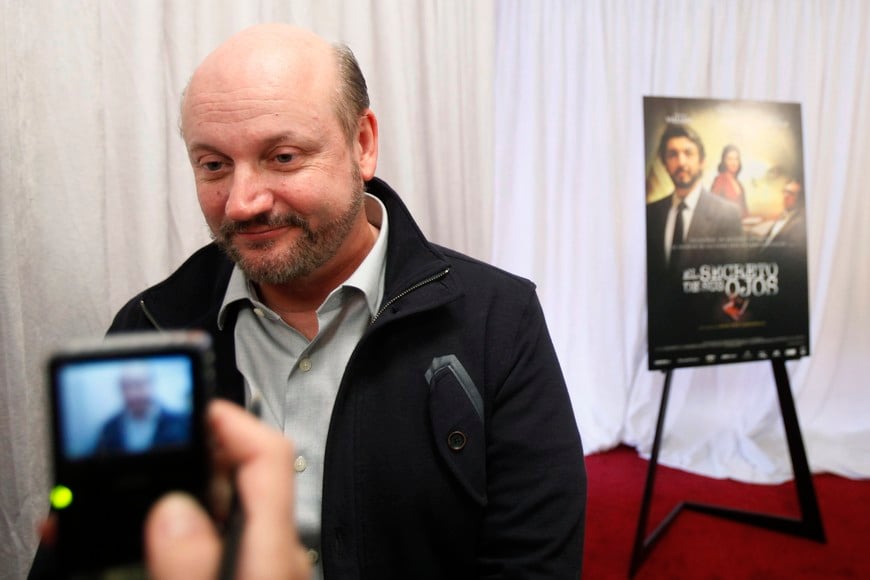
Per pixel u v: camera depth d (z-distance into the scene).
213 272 0.86
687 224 1.76
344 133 0.70
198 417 0.26
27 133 1.23
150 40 1.35
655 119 1.75
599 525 1.91
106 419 0.26
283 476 0.28
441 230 1.74
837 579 1.62
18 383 1.21
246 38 0.67
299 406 0.75
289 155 0.66
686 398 2.51
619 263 2.39
